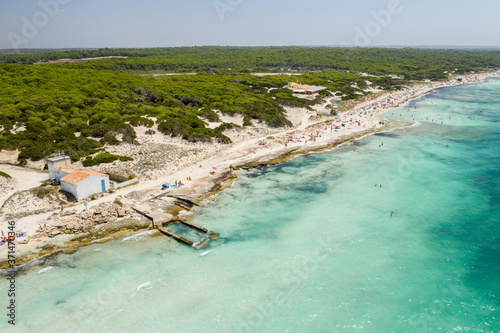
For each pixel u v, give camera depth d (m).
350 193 48.06
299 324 25.78
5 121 66.25
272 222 40.31
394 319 26.25
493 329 25.28
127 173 52.81
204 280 30.50
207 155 63.19
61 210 40.81
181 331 25.12
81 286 29.58
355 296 28.67
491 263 32.78
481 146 69.81
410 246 35.62
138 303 27.72
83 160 55.91
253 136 76.44
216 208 43.78
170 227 39.44
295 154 65.56
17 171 51.44
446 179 52.75
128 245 35.59
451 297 28.56
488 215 41.69
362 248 35.25
